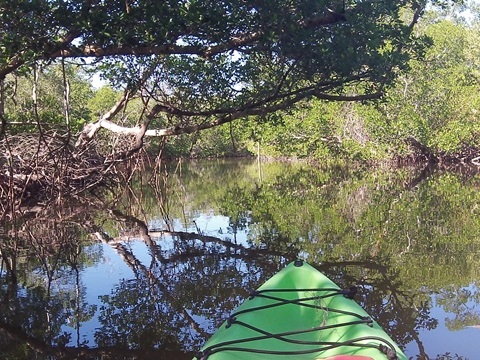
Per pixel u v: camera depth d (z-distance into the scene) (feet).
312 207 42.47
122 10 23.80
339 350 11.88
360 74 32.27
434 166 88.94
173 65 34.47
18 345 15.26
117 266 24.34
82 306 18.69
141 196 47.85
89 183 45.03
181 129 35.94
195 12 23.21
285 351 11.51
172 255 26.45
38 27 22.41
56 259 25.95
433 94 82.17
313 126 82.79
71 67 59.47
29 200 40.63
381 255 24.99
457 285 19.86
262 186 61.72
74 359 14.26
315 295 14.69
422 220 34.83
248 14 26.12
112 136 49.78
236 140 109.50
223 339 12.06
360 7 29.17
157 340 15.43
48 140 41.27
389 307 17.42
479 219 34.63
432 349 14.07
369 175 74.08
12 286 21.31
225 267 23.77
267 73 34.86
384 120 80.43
